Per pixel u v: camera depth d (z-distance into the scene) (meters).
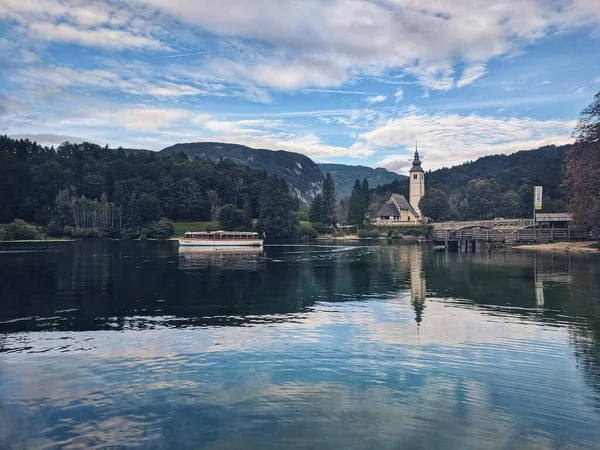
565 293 33.56
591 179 73.12
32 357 17.98
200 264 61.19
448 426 12.18
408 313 26.67
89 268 54.34
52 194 179.12
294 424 12.26
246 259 70.88
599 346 19.58
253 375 15.95
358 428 12.04
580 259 61.88
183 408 13.23
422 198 190.88
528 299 31.27
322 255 80.12
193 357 17.98
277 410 13.09
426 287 37.59
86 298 32.25
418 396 14.12
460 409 13.23
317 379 15.53
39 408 13.24
